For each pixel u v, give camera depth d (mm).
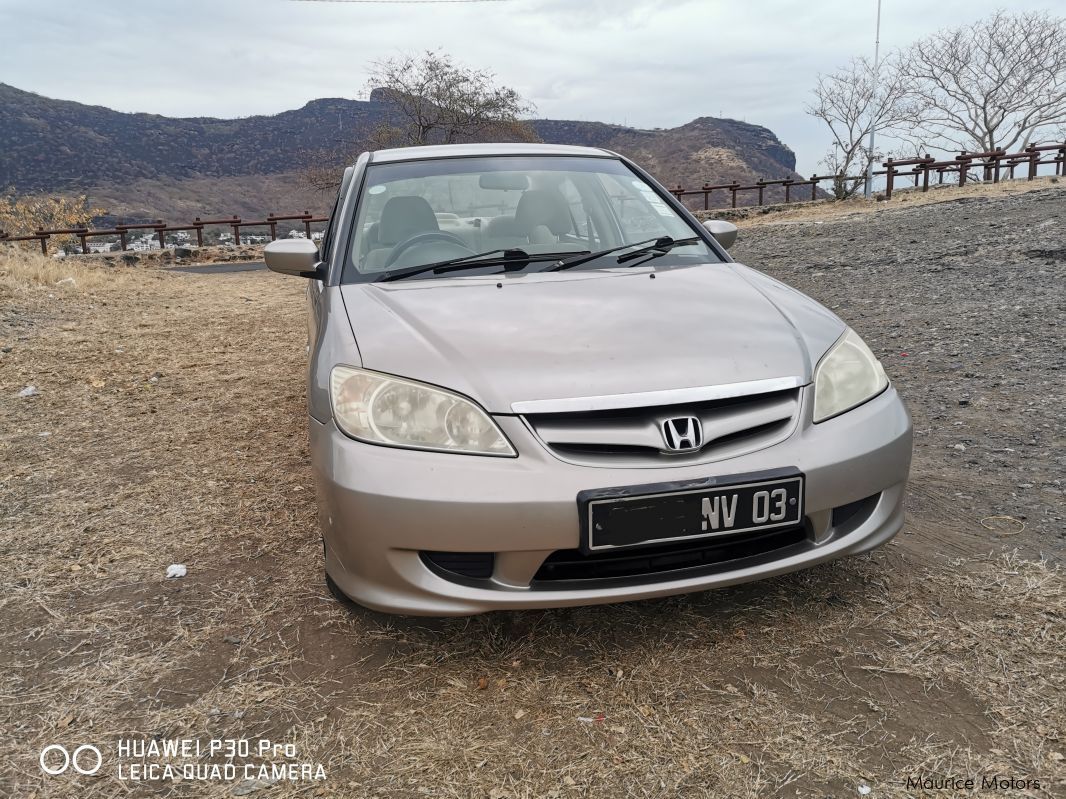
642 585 1810
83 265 13062
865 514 1998
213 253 18516
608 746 1648
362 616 2195
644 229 2980
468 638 2070
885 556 2385
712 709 1748
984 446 3217
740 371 1905
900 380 4246
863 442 1930
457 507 1734
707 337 2031
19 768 1646
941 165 18047
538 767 1596
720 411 1850
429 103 27859
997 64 28500
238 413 4355
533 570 1776
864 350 2174
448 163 3162
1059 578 2180
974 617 2029
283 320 7660
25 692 1904
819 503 1864
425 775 1588
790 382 1909
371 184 3051
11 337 6562
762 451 1831
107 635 2150
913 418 3641
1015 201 11711
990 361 4402
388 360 1953
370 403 1886
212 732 1742
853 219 12961
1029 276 6441
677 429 1793
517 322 2107
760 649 1964
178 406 4547
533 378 1849
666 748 1633
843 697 1764
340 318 2293
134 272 13211
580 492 1725
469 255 2713
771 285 2564
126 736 1737
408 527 1766
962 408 3707
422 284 2496
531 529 1730
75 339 6602
